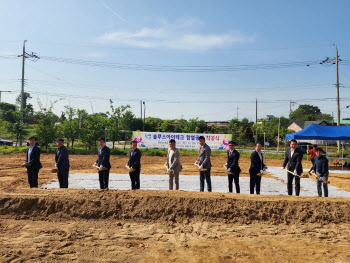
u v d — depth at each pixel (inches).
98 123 1071.6
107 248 188.7
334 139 709.9
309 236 217.8
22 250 179.9
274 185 483.8
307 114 3462.1
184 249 189.9
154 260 172.2
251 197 277.4
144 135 998.4
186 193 285.1
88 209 252.1
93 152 1032.2
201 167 337.1
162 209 252.8
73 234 210.7
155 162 816.9
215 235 215.6
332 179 568.4
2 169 621.3
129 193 279.3
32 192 285.4
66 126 1077.8
